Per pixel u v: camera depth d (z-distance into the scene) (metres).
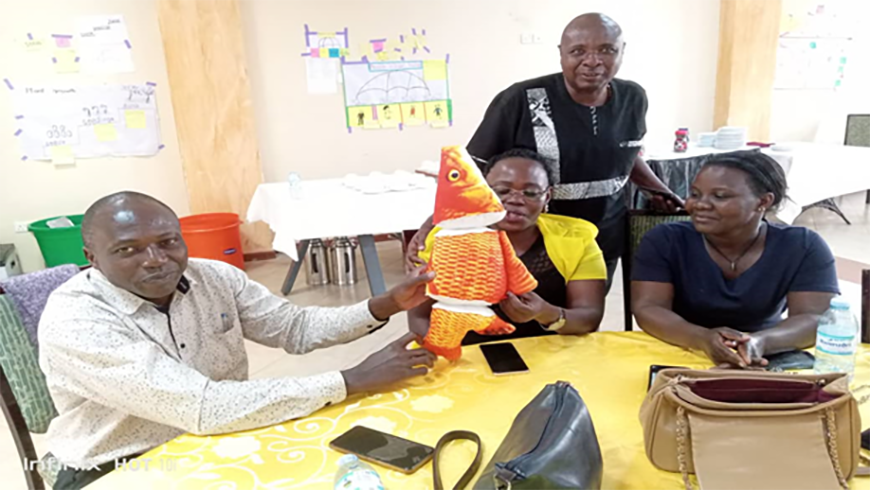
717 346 1.12
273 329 1.31
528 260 1.41
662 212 1.79
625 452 0.86
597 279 1.40
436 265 1.07
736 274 1.34
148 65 3.85
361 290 3.56
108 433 1.06
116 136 3.87
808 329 1.20
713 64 5.07
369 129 4.37
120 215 1.00
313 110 4.23
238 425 0.95
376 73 4.29
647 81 4.97
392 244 4.60
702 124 5.20
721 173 1.26
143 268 1.01
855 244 4.07
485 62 4.50
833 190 3.74
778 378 0.80
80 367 0.97
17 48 3.61
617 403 1.01
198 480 0.83
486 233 1.07
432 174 3.31
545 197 1.35
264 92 4.11
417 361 1.11
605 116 1.73
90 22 3.69
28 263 3.92
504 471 0.66
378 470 0.84
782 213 3.28
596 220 1.81
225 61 3.87
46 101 3.71
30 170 3.78
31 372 1.24
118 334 1.01
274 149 4.22
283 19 4.04
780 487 0.73
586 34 1.59
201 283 1.20
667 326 1.25
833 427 0.75
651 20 4.83
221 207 4.08
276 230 2.86
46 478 1.22
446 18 4.34
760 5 4.82
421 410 1.00
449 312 1.07
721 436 0.77
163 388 0.94
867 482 0.77
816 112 5.42
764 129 5.12
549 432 0.74
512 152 1.37
